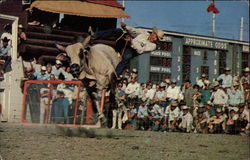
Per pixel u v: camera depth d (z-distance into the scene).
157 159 7.62
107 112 12.94
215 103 14.09
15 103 12.88
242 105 14.20
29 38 14.01
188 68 15.91
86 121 12.58
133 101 13.60
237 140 11.67
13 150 7.61
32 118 12.59
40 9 14.09
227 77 14.58
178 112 13.68
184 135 12.16
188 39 15.92
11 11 14.34
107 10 15.27
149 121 13.62
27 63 13.82
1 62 12.84
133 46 10.48
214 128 13.95
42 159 6.97
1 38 13.07
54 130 11.16
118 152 8.00
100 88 9.29
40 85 12.68
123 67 10.62
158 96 13.75
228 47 16.81
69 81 12.59
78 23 15.58
